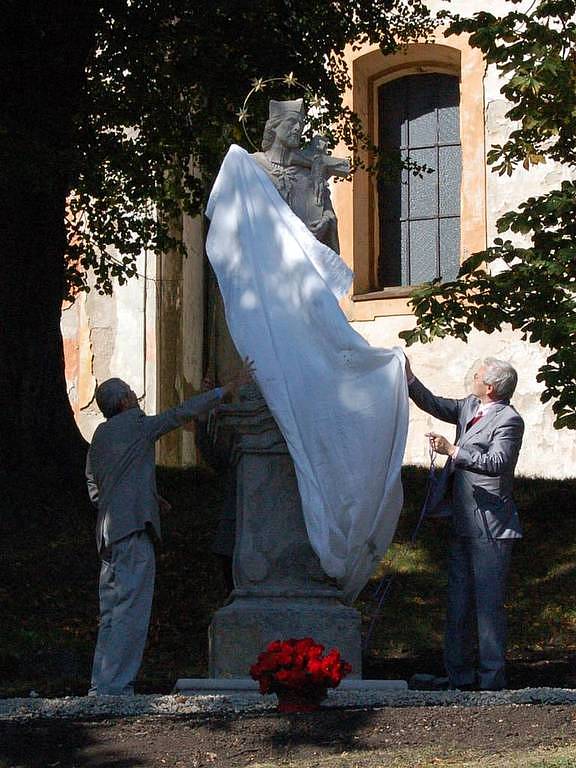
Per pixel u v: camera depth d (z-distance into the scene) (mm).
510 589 14297
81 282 19516
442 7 22406
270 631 8859
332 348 9141
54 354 16406
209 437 9898
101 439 8742
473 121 22375
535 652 12242
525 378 21422
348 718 7082
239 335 9133
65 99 15914
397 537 15523
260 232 9320
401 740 6797
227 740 6832
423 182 23375
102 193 17938
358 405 9070
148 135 17750
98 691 8438
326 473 9000
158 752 6699
